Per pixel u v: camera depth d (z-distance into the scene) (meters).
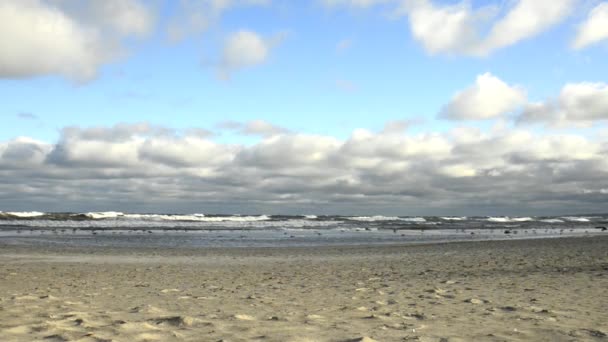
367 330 5.50
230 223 77.50
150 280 12.18
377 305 7.73
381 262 18.48
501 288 10.07
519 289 9.85
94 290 9.74
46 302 7.54
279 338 4.99
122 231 47.56
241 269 15.88
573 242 28.66
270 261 19.55
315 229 60.06
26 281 11.51
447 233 51.50
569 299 8.34
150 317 6.22
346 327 5.68
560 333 5.45
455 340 5.02
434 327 5.75
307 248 28.00
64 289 9.87
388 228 65.38
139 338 4.86
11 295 8.42
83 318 5.91
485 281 11.46
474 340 5.05
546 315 6.69
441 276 13.03
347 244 32.72
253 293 9.47
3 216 68.81
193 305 7.61
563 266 14.99
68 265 16.95
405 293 9.42
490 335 5.30
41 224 58.75
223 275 13.75
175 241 35.00
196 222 78.25
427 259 19.44
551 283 10.80
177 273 14.29
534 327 5.79
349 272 14.66
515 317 6.52
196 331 5.31
